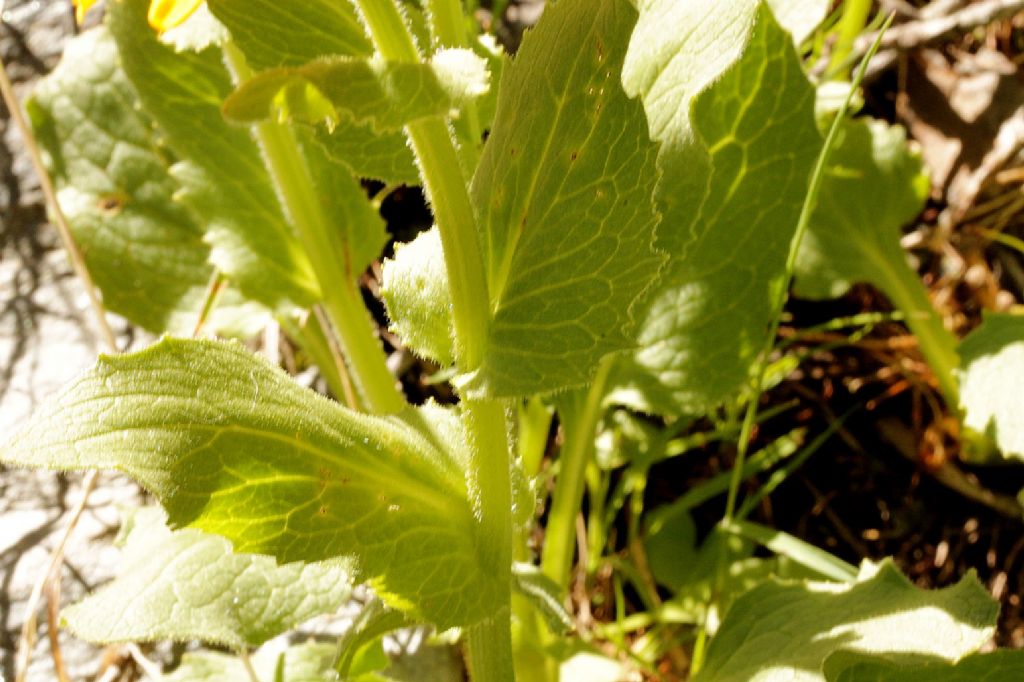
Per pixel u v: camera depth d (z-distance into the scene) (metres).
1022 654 0.43
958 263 0.56
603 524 0.52
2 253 0.57
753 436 0.55
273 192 0.50
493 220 0.39
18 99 0.59
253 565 0.43
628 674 0.49
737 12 0.41
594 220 0.38
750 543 0.51
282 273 0.50
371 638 0.40
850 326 0.56
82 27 0.60
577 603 0.51
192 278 0.54
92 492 0.52
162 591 0.42
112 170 0.55
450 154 0.37
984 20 0.55
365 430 0.40
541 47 0.38
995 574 0.51
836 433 0.55
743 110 0.46
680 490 0.54
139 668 0.49
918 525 0.53
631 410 0.54
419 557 0.39
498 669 0.41
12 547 0.51
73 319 0.56
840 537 0.53
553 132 0.38
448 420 0.41
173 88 0.50
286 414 0.38
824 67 0.57
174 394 0.38
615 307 0.38
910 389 0.55
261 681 0.46
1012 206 0.56
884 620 0.42
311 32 0.40
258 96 0.35
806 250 0.54
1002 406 0.48
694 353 0.48
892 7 0.57
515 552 0.46
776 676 0.42
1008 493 0.52
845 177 0.54
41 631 0.49
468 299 0.38
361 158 0.43
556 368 0.38
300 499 0.38
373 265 0.57
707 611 0.50
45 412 0.37
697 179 0.44
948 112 0.58
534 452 0.49
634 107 0.37
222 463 0.38
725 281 0.48
